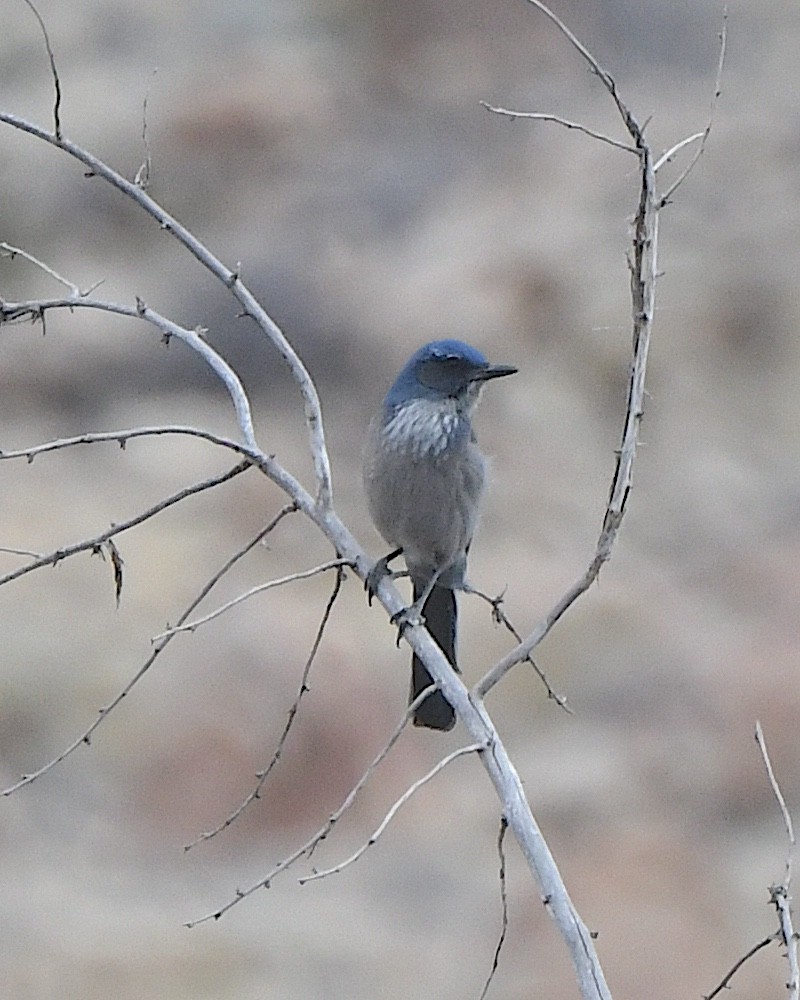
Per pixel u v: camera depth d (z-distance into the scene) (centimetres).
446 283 2650
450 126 3195
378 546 1941
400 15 3475
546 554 2012
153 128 3088
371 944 1281
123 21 3459
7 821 1436
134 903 1336
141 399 2453
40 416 2395
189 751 1486
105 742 1509
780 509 2212
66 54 3369
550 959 1242
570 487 2238
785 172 2970
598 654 1727
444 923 1316
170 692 1555
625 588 1888
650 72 3400
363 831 1448
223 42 3434
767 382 2561
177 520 1994
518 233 2817
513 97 3309
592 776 1507
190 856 1413
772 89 3272
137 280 2717
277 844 1438
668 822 1443
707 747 1559
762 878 1352
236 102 3139
